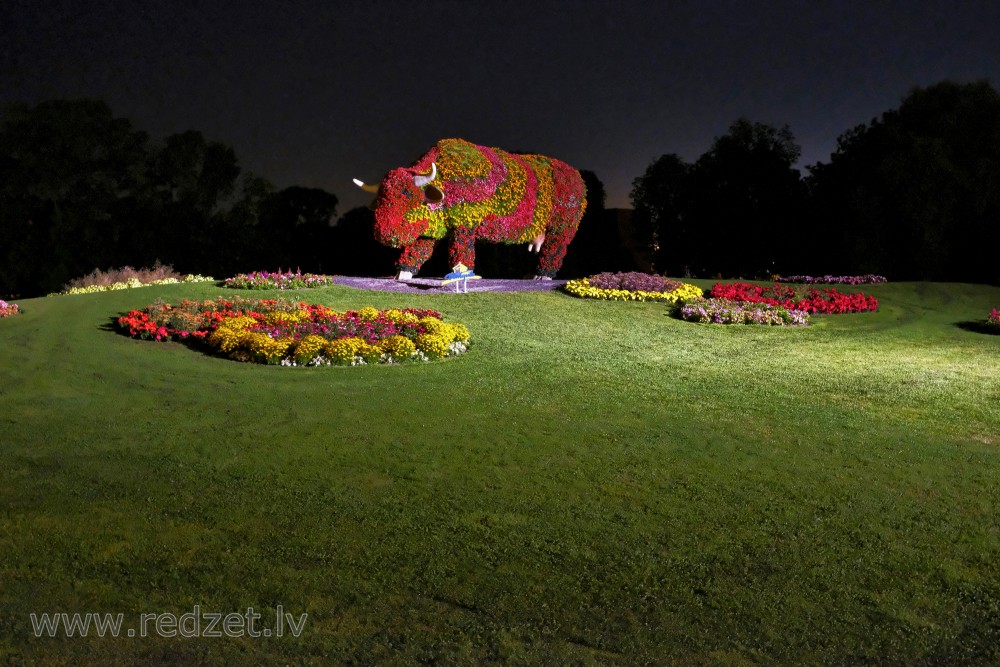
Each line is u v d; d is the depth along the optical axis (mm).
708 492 6723
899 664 4340
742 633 4602
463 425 8664
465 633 4543
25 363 11430
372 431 8391
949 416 9508
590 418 9062
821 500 6586
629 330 15773
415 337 13328
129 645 4371
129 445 7809
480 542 5668
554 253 21797
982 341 15844
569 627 4633
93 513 6070
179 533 5738
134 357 11969
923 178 28656
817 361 13281
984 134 28844
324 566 5270
